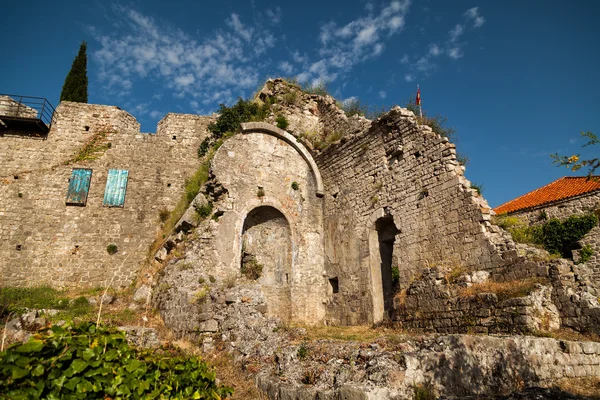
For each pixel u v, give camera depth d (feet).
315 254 62.80
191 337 41.50
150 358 16.46
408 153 51.24
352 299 55.93
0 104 67.05
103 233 65.98
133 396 14.37
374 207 55.16
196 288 46.70
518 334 32.48
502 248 38.70
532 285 34.63
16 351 12.44
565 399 22.86
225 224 56.13
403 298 45.34
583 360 29.76
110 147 70.69
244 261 60.64
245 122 64.90
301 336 38.09
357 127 61.16
